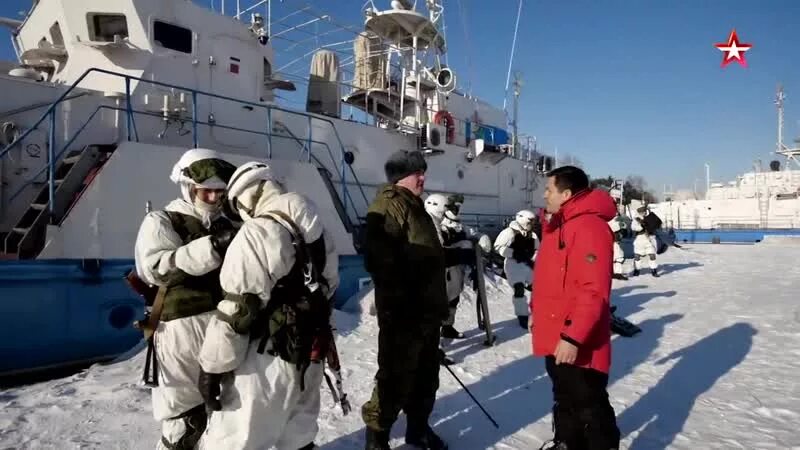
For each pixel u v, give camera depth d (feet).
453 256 18.74
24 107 19.10
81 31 22.47
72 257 16.17
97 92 20.65
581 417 8.46
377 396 9.39
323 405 12.47
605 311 8.02
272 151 26.63
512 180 49.70
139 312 17.17
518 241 23.00
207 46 24.29
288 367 6.57
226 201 7.34
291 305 6.67
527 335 21.48
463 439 10.86
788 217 103.71
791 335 20.49
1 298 14.34
